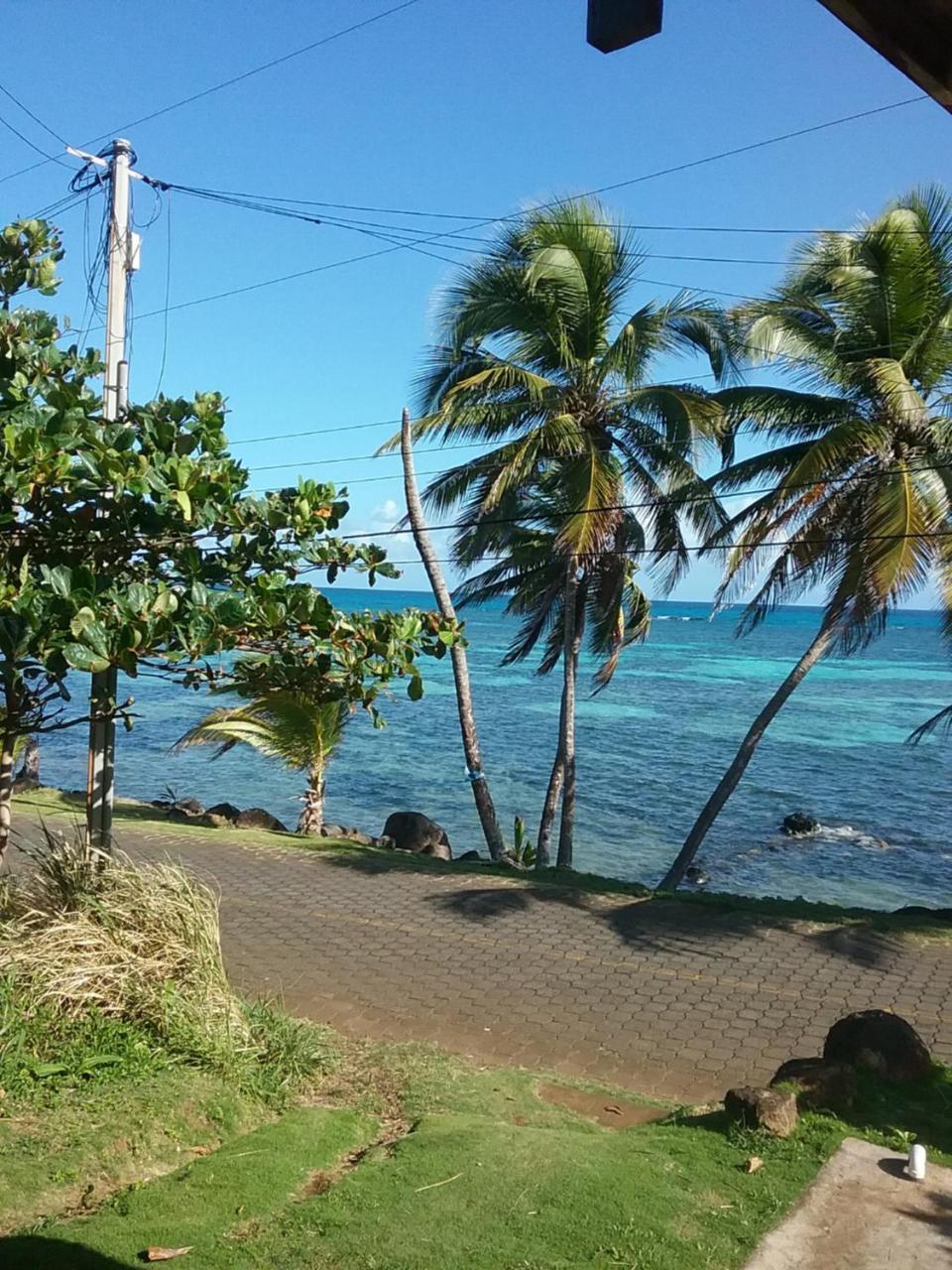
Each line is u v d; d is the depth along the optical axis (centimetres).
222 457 634
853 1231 412
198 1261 371
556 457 1530
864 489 1371
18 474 496
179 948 646
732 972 911
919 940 1008
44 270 705
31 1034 562
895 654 8456
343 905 1123
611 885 1254
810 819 2255
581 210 1497
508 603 1894
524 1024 786
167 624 477
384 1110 587
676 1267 379
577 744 3344
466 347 1606
